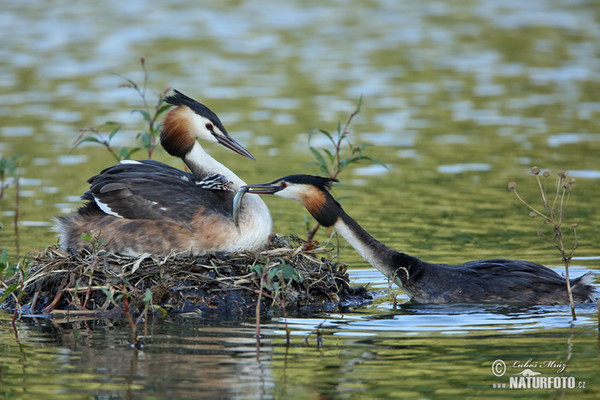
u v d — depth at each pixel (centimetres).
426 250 1441
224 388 852
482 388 850
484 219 1650
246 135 2347
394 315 1118
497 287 1177
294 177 1234
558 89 2927
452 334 1019
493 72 3188
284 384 860
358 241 1233
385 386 855
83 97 2786
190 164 1342
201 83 2972
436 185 1917
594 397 826
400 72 3188
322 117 2562
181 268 1158
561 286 1169
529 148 2217
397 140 2328
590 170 1992
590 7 4491
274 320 1096
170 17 4228
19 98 2766
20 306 1138
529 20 4181
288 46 3625
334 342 994
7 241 1502
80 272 1145
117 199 1213
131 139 2297
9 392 845
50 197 1800
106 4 4528
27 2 4556
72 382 870
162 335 1027
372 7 4541
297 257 1213
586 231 1541
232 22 4128
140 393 838
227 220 1196
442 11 4431
